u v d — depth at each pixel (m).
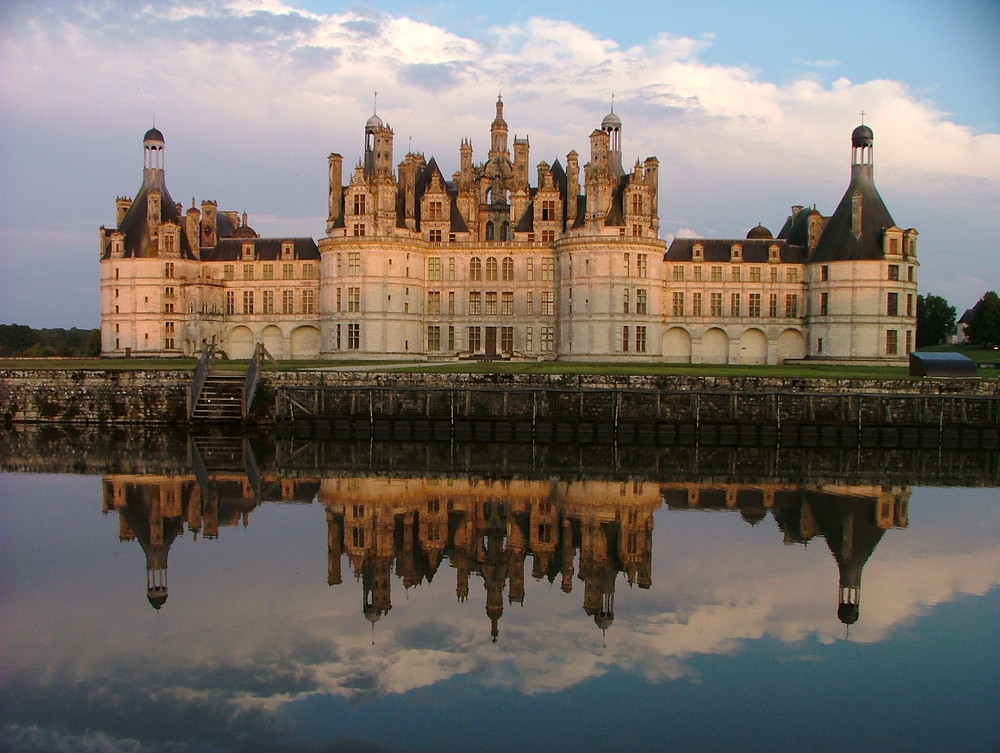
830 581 34.22
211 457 62.12
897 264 110.88
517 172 119.75
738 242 119.50
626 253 105.19
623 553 38.31
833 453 67.69
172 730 22.81
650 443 71.94
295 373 77.88
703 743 22.44
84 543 38.91
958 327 180.38
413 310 112.56
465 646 28.14
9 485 50.97
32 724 23.02
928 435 71.94
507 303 116.06
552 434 73.38
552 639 28.61
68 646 27.80
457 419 73.00
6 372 79.44
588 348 106.12
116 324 119.69
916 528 42.69
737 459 64.25
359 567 36.22
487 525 43.38
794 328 118.06
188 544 39.06
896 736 22.70
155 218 119.50
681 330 119.12
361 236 108.69
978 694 24.84
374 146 111.56
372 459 62.53
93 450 64.44
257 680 25.66
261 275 123.00
